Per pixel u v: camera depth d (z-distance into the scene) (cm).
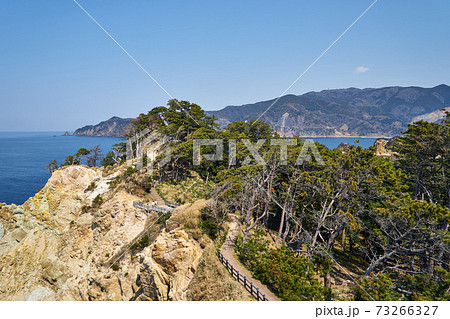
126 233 6178
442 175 4850
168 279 4234
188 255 4209
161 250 4375
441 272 2944
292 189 5109
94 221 6956
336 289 3791
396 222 3712
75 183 8388
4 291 6362
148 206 6378
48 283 6594
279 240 4934
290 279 3206
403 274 3825
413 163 5288
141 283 4366
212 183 7900
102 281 5472
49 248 7050
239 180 5156
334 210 4825
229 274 3541
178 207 5809
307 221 5012
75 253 6738
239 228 5044
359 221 4297
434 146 4834
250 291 3170
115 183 7844
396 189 4400
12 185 16512
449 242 3166
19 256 6756
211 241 4438
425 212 3347
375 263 3544
